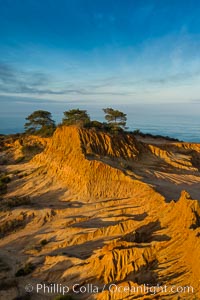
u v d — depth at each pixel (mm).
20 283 28188
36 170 62812
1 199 53156
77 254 30391
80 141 57562
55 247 34031
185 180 50125
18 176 63594
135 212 37219
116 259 25219
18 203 48531
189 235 24172
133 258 24859
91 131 60031
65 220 40531
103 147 58094
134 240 28250
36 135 96875
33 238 38406
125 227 33156
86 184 48250
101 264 25734
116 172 47125
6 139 104000
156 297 20109
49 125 103438
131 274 23828
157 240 26969
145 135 93250
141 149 62625
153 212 34344
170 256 24000
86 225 36969
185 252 23359
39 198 51281
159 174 51125
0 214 45688
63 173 55094
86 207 43094
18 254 35312
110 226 33875
